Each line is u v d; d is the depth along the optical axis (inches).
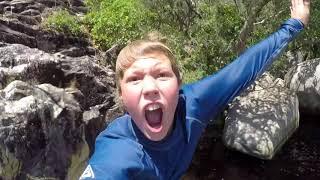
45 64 104.0
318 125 135.9
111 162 18.8
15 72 97.7
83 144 97.2
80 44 138.7
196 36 124.1
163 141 20.3
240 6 118.0
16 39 119.4
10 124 83.0
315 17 116.9
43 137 87.9
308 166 116.9
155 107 18.8
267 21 121.4
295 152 122.9
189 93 22.4
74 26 139.8
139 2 132.3
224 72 23.1
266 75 139.9
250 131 118.1
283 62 148.5
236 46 120.4
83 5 171.0
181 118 21.5
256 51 23.4
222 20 124.4
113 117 110.6
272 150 116.4
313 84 134.7
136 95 18.9
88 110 106.2
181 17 125.3
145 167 19.4
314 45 142.7
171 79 19.4
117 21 142.7
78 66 115.8
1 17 125.2
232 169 115.6
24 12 139.4
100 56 138.5
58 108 92.3
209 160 119.0
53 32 132.6
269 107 123.3
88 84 111.9
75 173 95.0
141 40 20.4
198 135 22.3
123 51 20.2
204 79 23.3
